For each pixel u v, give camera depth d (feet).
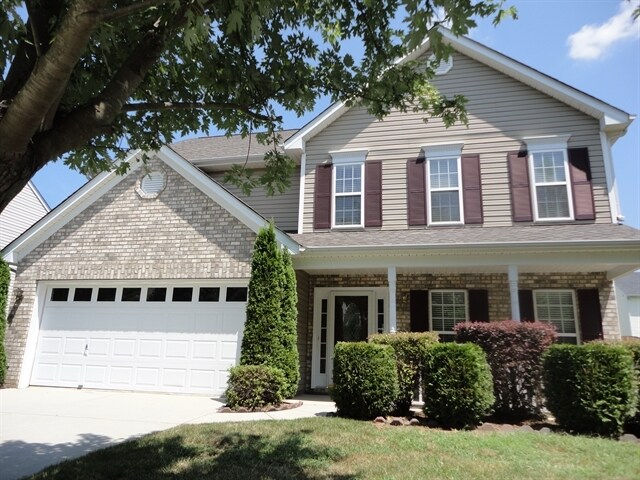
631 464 15.58
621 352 21.15
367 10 16.03
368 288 37.37
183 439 18.07
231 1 12.67
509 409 24.41
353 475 14.14
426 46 39.58
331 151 39.75
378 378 23.52
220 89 17.11
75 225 36.58
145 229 35.27
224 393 31.55
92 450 17.12
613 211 33.47
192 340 33.17
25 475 14.42
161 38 12.14
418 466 15.03
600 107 34.76
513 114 36.99
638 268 30.94
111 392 32.55
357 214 38.04
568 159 35.01
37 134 9.80
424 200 36.83
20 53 10.61
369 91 17.46
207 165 42.01
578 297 33.96
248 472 14.25
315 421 21.80
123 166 17.44
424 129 38.50
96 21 8.47
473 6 12.59
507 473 14.38
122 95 11.34
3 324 34.96
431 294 36.65
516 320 28.22
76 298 35.81
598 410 20.56
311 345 36.83
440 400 22.18
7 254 36.45
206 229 34.19
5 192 9.02
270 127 18.34
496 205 35.55
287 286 30.89
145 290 34.88
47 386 34.37
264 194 41.42
